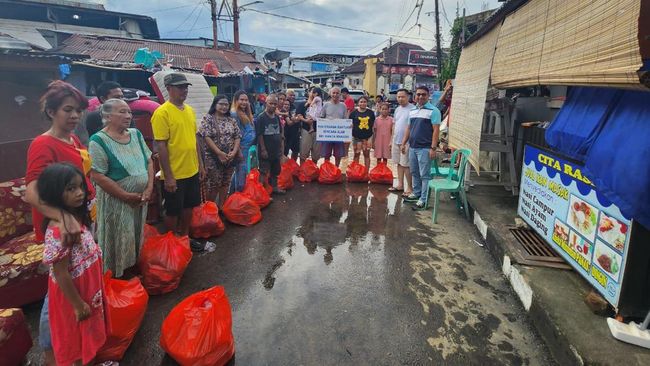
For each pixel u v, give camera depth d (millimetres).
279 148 6613
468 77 6609
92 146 3043
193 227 4715
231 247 4559
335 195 6918
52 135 2531
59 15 19141
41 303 3291
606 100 2943
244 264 4121
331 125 7633
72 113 2520
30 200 2188
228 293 3520
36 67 6137
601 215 2877
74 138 2783
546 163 3871
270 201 6270
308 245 4668
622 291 2607
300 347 2793
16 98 6012
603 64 2523
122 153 3189
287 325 3053
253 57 23625
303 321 3109
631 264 2553
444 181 5812
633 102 2611
